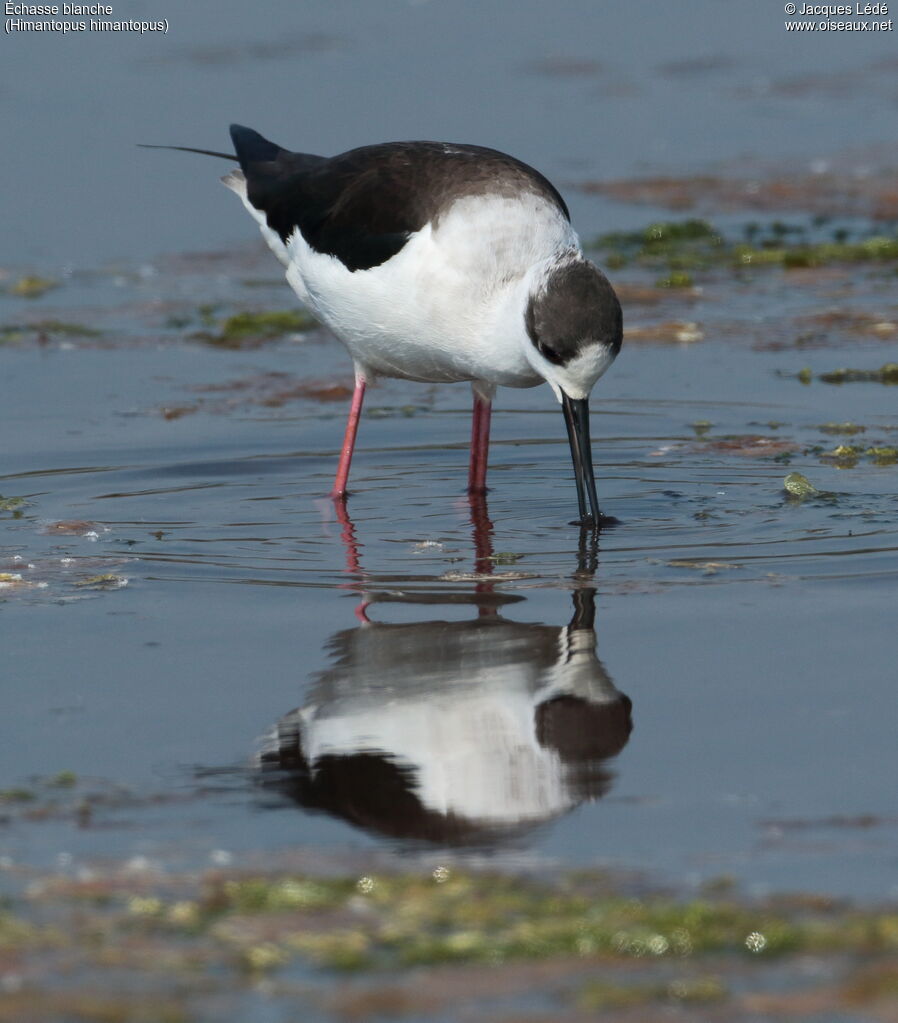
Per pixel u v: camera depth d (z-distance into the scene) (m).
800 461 12.62
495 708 7.97
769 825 6.66
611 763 7.33
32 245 20.16
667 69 29.06
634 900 5.93
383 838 6.64
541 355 10.79
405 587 9.89
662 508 11.52
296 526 11.31
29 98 25.56
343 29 30.36
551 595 9.66
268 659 8.69
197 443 13.52
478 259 11.20
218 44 29.06
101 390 15.09
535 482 12.44
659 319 17.22
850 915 5.79
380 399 15.06
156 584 9.99
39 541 10.91
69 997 5.27
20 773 7.30
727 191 22.64
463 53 29.03
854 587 9.62
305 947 5.60
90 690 8.27
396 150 12.07
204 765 7.38
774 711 7.84
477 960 5.48
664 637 8.88
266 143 13.61
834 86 28.14
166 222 21.11
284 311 17.77
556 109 26.19
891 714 7.78
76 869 6.32
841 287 18.33
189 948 5.62
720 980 5.31
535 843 6.55
